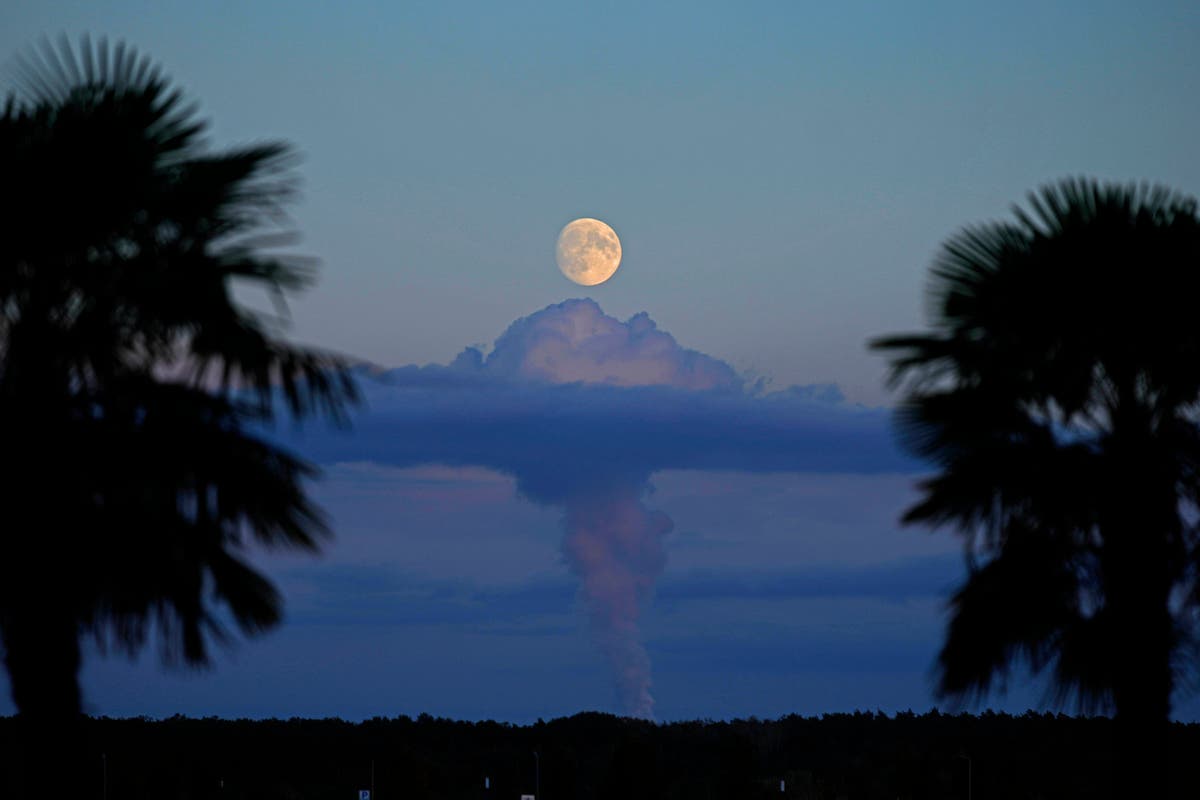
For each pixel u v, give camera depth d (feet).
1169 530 170.91
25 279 140.15
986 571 171.83
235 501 144.25
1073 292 168.66
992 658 172.24
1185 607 172.35
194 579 142.72
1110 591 169.78
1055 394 173.06
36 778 137.59
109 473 140.56
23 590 138.62
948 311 174.60
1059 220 174.40
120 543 139.44
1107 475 168.96
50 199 136.36
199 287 139.13
